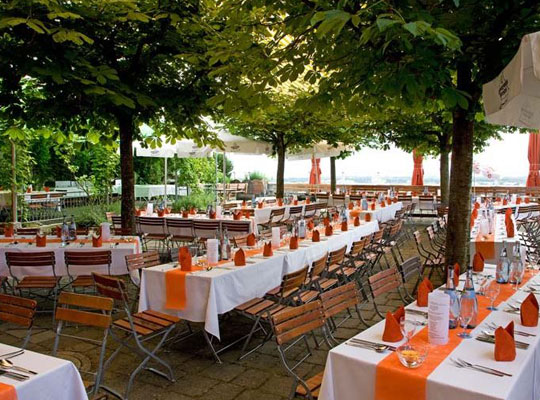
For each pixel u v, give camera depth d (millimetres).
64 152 17688
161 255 9711
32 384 2646
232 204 13141
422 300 3785
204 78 7844
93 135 9219
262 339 5441
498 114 4285
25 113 7379
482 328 3307
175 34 7344
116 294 4410
